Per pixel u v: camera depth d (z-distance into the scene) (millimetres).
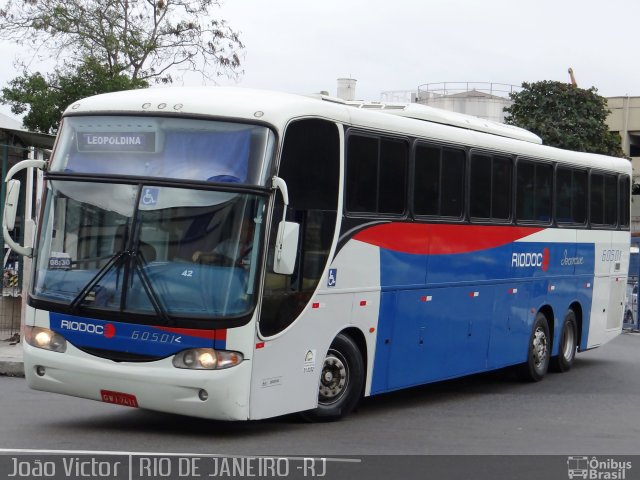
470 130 14594
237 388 10023
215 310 9992
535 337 16719
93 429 10828
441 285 13641
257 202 10219
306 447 10258
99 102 11000
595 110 40812
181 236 10148
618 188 19688
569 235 17531
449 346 13977
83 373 10320
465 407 13922
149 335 10078
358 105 14047
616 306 19844
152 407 10125
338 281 11539
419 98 48031
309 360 11102
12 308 18453
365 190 11992
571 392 15836
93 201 10531
